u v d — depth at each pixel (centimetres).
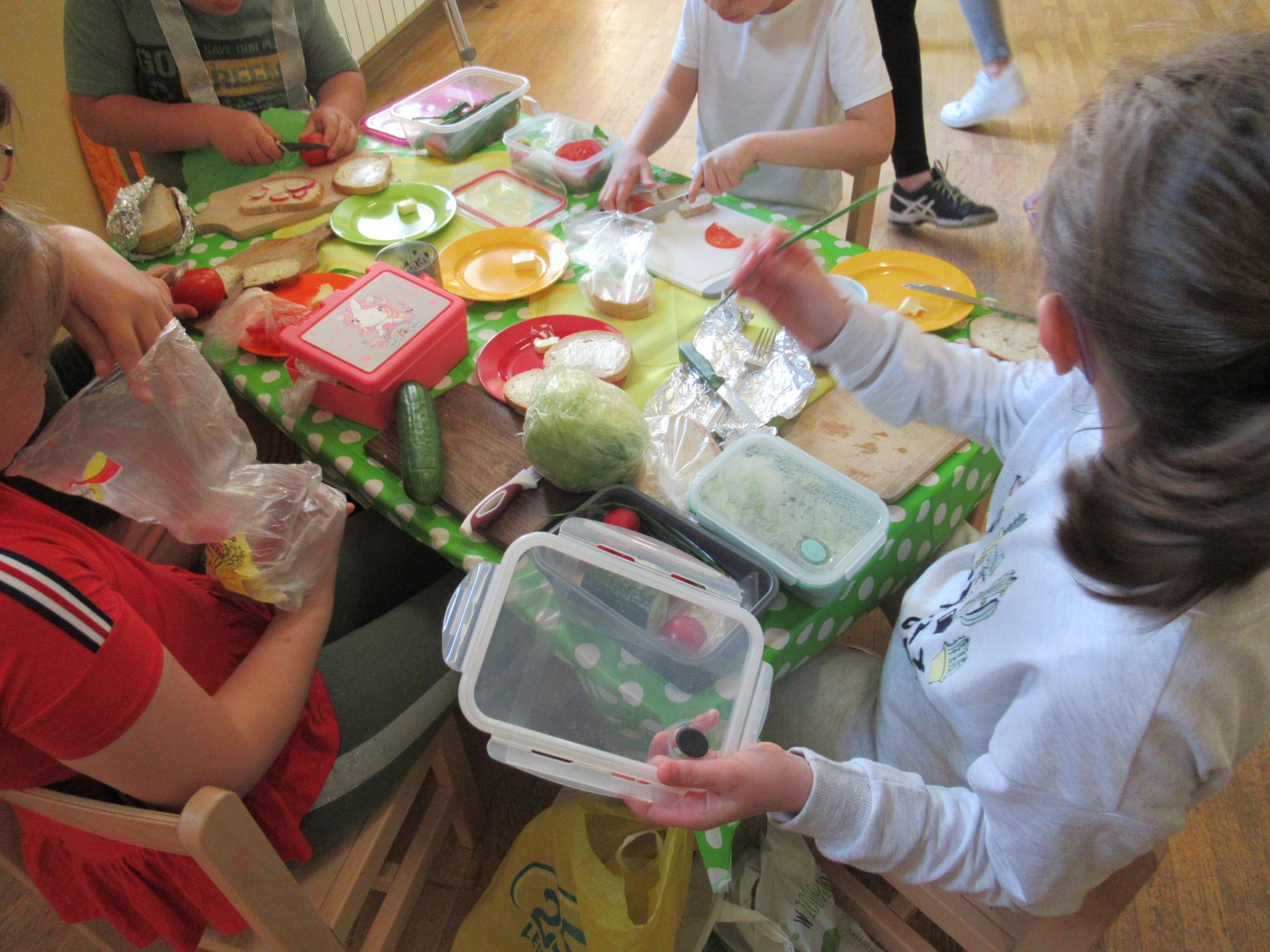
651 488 83
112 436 68
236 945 80
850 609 81
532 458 81
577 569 68
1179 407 37
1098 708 49
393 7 322
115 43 146
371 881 89
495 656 62
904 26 170
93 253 83
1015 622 59
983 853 62
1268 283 32
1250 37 36
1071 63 279
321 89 163
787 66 142
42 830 72
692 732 61
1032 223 47
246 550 76
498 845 128
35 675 53
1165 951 115
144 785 61
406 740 88
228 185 140
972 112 226
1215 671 46
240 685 73
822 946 100
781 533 75
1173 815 51
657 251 117
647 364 99
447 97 151
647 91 304
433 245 118
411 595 111
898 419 82
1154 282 35
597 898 85
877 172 143
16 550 56
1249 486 33
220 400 77
